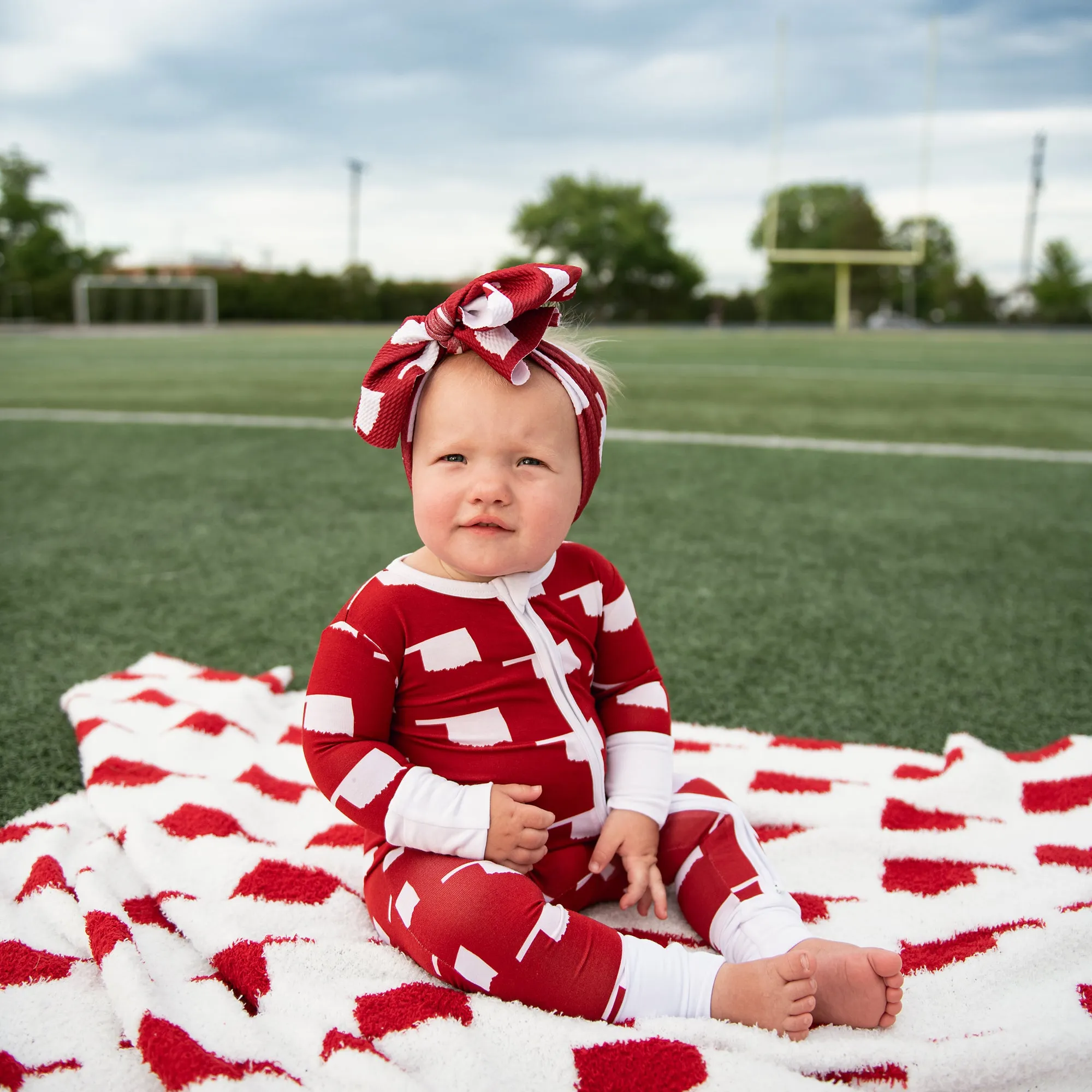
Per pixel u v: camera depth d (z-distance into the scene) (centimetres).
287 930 129
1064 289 4262
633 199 4541
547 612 129
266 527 361
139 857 142
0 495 415
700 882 128
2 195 4734
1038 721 203
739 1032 107
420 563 128
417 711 126
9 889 138
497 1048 104
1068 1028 106
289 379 997
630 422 658
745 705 209
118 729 185
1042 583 295
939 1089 102
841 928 131
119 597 281
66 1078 101
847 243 3781
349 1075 99
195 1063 97
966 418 689
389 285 3806
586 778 128
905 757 181
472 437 116
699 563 313
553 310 119
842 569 309
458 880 113
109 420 650
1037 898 135
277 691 214
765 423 660
